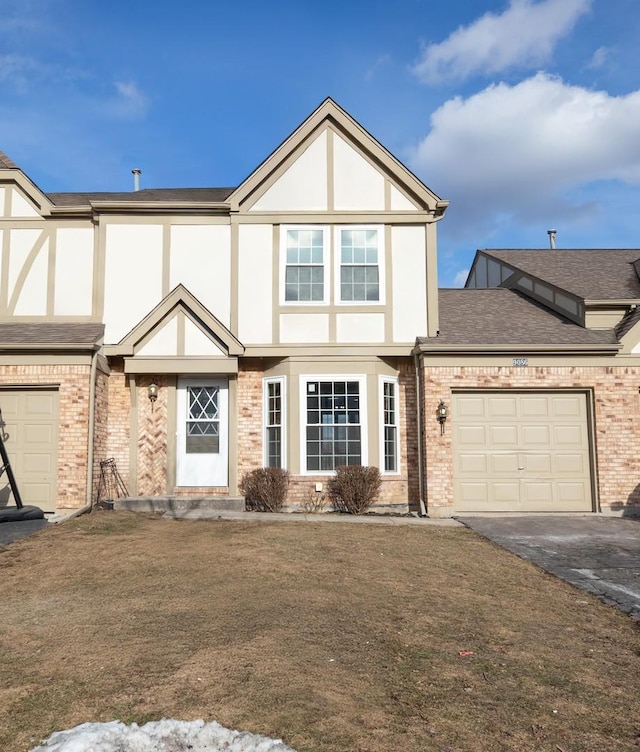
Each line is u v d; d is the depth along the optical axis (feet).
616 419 40.88
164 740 11.40
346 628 17.93
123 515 37.50
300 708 12.82
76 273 44.47
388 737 11.96
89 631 17.25
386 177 44.68
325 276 43.91
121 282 44.11
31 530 31.96
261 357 43.60
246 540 29.86
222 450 43.42
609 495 40.32
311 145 44.83
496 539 31.96
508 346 40.86
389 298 43.80
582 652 16.81
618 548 29.96
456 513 40.60
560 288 46.57
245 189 44.29
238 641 16.40
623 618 19.72
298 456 42.22
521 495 41.11
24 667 14.79
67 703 12.91
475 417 41.52
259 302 43.73
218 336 41.96
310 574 23.86
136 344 41.96
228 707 12.75
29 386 38.83
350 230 44.37
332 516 39.19
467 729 12.44
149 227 44.50
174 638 16.62
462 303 49.88
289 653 15.69
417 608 20.21
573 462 41.29
